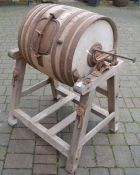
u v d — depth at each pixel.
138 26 6.82
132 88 4.16
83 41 2.34
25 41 2.62
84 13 2.42
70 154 2.66
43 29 2.46
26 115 3.11
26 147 3.01
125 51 5.40
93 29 2.39
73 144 2.61
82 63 2.42
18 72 3.01
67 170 2.74
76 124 2.56
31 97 3.80
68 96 3.40
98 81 2.49
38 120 3.03
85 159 2.89
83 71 2.47
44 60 2.52
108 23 2.52
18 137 3.13
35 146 3.02
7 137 3.12
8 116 3.42
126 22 7.07
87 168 2.80
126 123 3.42
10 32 6.03
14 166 2.79
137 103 3.82
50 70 2.55
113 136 3.21
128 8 8.28
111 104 3.04
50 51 2.42
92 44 2.45
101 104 3.76
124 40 5.93
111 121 3.16
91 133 2.81
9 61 4.76
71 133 3.22
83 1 8.56
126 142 3.13
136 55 5.25
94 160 2.89
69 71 2.35
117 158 2.93
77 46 2.31
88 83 2.37
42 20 2.54
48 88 4.01
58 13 2.48
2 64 4.64
